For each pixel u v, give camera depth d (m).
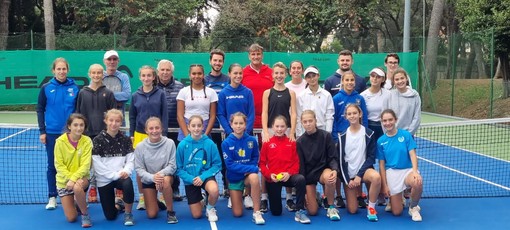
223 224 5.69
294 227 5.60
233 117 5.80
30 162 9.06
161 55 16.56
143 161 5.76
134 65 16.52
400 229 5.54
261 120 6.62
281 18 22.84
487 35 15.70
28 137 12.19
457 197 6.85
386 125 5.88
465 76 18.12
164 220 5.82
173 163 5.78
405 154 5.89
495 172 8.48
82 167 5.53
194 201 5.85
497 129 13.07
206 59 16.67
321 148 5.93
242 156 5.89
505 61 16.81
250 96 6.35
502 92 17.02
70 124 5.55
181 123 6.25
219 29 23.78
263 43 18.16
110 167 5.66
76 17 23.16
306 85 6.59
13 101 16.47
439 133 12.64
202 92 6.27
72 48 17.75
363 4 23.19
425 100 17.83
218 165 5.91
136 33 22.41
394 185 5.89
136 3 21.69
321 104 6.29
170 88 6.59
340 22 23.33
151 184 5.79
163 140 5.78
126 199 5.55
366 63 16.80
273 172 5.83
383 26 30.38
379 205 6.44
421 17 30.23
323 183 5.89
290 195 6.33
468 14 16.78
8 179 7.78
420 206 6.42
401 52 18.55
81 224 5.65
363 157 5.95
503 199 6.75
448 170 8.62
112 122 5.65
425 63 18.27
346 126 6.38
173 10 21.70
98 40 17.72
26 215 5.96
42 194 6.93
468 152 10.26
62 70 6.09
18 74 16.42
